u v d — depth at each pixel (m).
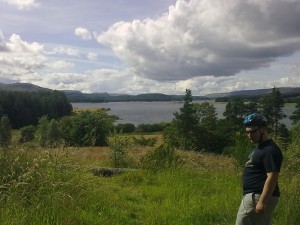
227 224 3.82
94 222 3.53
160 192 4.93
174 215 4.00
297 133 5.62
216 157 7.45
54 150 4.47
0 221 3.12
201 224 3.85
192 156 6.97
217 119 25.36
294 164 4.70
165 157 6.57
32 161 4.04
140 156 7.51
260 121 2.76
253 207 2.76
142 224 3.80
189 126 24.58
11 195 3.47
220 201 4.43
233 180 5.54
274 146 2.73
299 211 3.84
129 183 5.50
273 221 3.74
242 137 6.43
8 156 4.00
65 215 3.43
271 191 2.67
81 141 16.91
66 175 4.13
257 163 2.76
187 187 5.13
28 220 3.23
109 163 7.32
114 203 4.22
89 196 4.05
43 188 3.64
